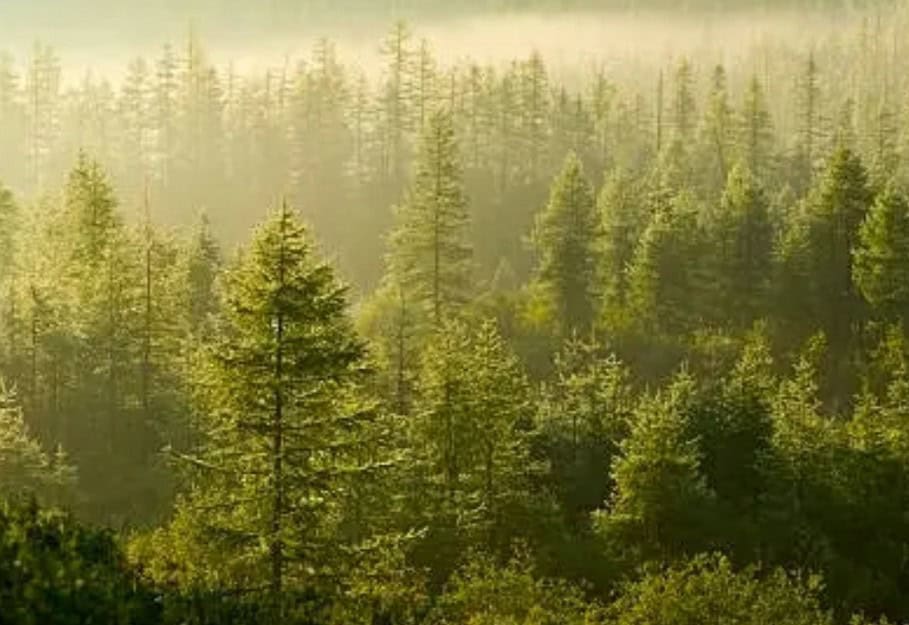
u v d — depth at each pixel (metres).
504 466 52.41
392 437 48.12
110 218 83.56
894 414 67.38
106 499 62.66
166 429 66.44
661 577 38.00
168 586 17.14
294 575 32.75
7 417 60.28
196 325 82.88
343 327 35.25
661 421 56.09
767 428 65.69
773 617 37.88
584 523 58.97
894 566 58.59
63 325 72.88
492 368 55.38
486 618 34.44
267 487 32.78
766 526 57.78
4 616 13.18
